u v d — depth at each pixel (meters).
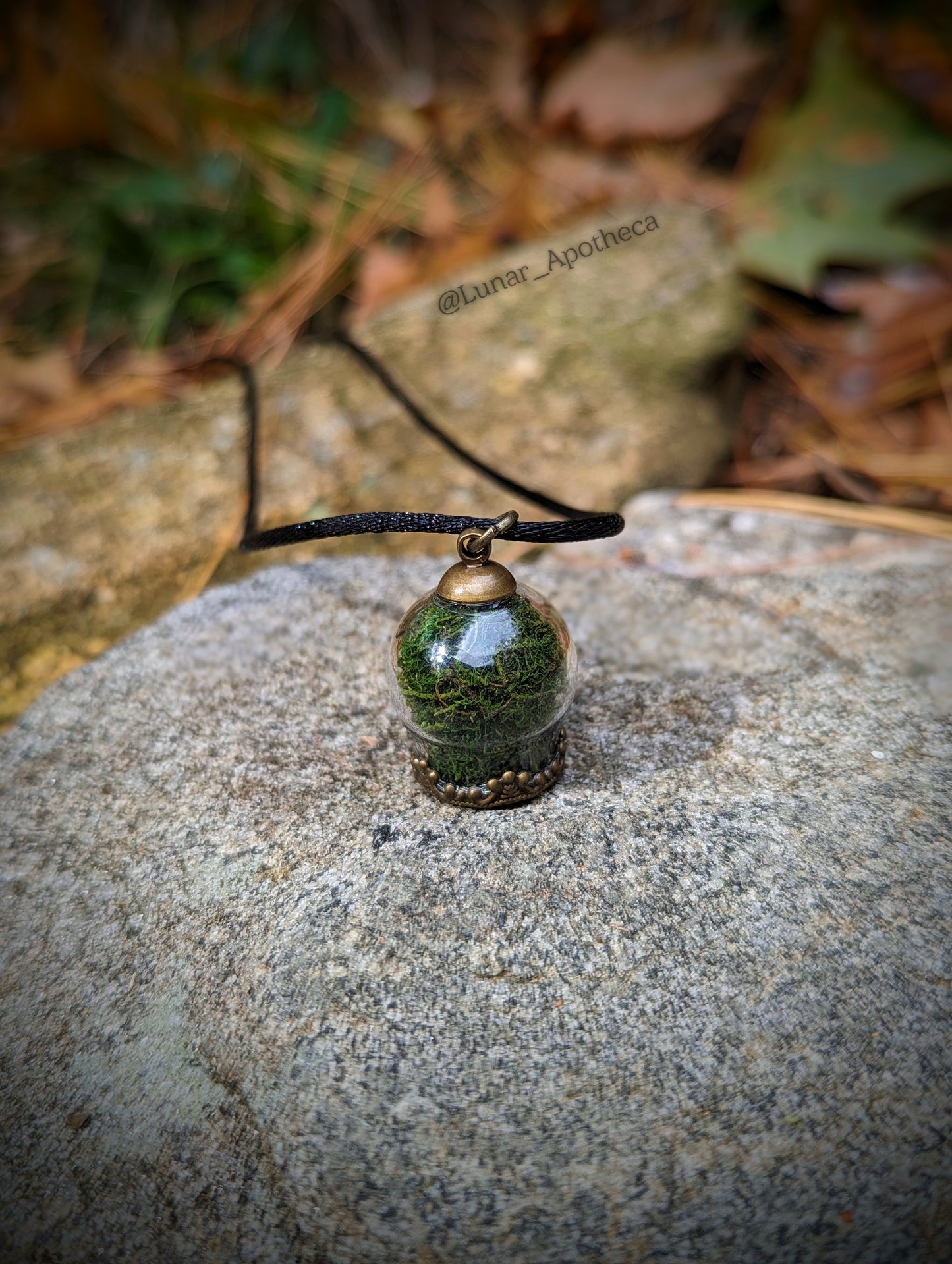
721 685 0.12
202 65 0.27
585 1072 0.08
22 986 0.09
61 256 0.23
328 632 0.13
